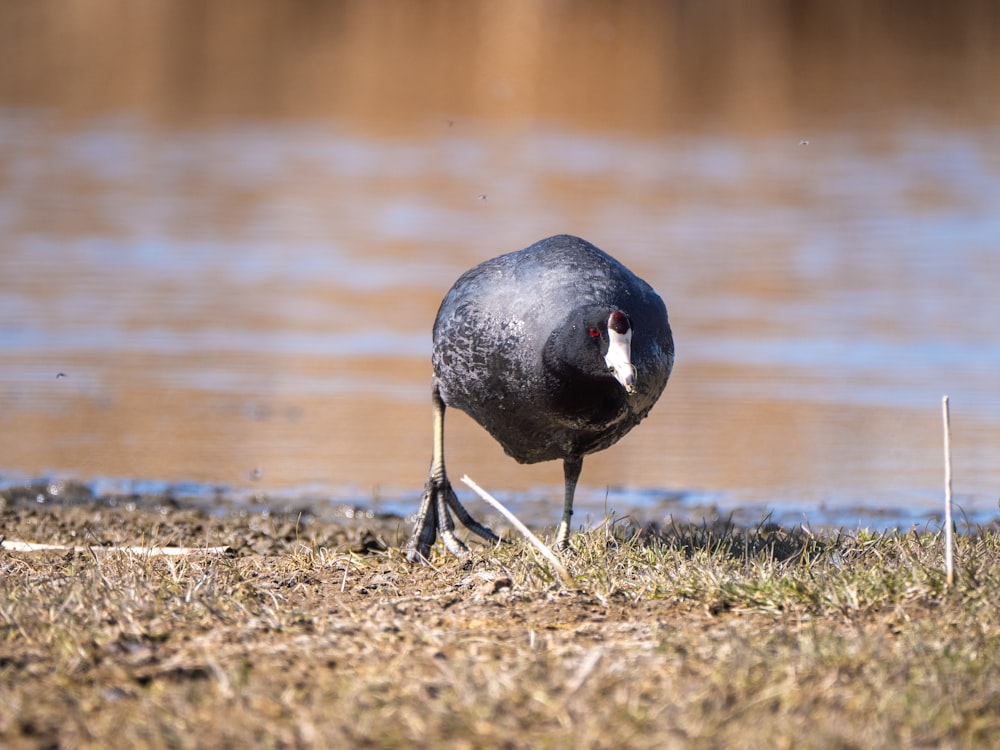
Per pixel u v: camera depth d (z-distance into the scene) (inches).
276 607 303.9
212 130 1352.1
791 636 272.5
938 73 1615.4
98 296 839.7
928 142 1326.3
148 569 334.6
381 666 261.7
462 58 1636.3
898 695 240.8
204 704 241.6
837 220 1056.2
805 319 810.2
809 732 227.0
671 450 590.9
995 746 226.4
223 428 612.1
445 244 979.3
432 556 381.7
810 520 471.5
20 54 1625.2
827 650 259.9
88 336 761.6
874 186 1164.5
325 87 1523.1
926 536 364.8
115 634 282.0
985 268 917.2
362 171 1211.2
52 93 1476.4
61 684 253.8
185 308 821.2
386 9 1818.4
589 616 297.6
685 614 297.9
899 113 1440.7
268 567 357.4
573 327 337.7
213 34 1732.3
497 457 586.9
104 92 1489.9
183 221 1032.2
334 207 1083.3
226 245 969.5
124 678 257.8
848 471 553.0
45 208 1062.4
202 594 308.2
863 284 884.0
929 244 979.9
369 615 298.5
